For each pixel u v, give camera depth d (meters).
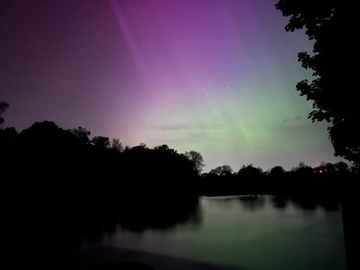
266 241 14.55
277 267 9.86
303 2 7.92
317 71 8.06
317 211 28.45
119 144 65.50
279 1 8.54
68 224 22.38
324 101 8.12
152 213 29.92
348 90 7.46
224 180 85.69
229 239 15.58
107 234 18.09
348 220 8.92
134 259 11.73
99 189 39.53
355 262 8.56
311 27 8.30
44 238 16.88
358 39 7.00
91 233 18.48
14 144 34.22
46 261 11.73
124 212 31.06
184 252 12.85
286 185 68.38
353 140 7.93
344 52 7.29
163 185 58.50
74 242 15.63
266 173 98.31
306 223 20.25
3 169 30.73
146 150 66.75
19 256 12.60
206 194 75.12
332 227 17.97
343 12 7.14
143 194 50.44
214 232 18.05
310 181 54.75
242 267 10.16
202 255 12.16
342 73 7.39
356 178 9.11
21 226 21.62
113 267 10.67
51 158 33.16
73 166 34.38
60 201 32.91
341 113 8.10
